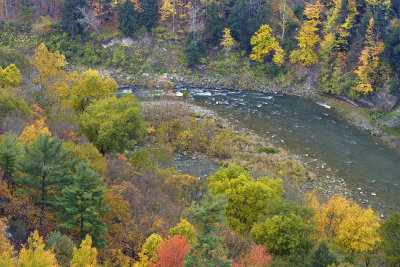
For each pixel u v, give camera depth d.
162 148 65.00
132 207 36.19
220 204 24.81
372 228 35.22
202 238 23.83
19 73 63.19
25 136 39.91
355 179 60.62
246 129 77.88
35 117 50.91
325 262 26.16
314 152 69.31
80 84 62.81
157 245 28.36
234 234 33.16
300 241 31.83
